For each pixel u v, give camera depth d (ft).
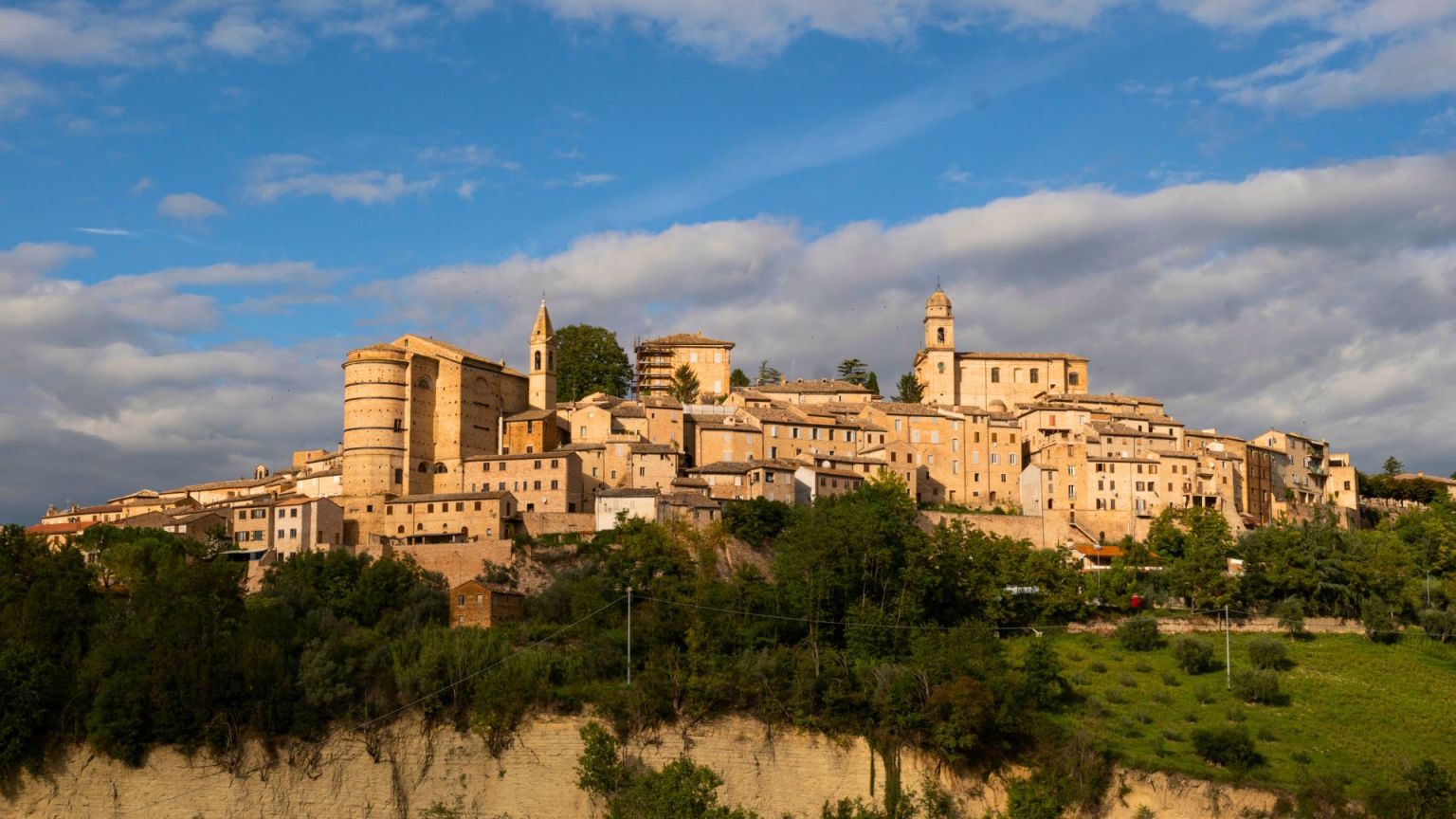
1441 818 504.02
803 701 545.44
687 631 581.53
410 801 537.24
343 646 571.69
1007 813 519.60
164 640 560.20
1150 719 575.38
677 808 481.87
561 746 538.88
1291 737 566.36
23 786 533.96
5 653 544.62
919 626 606.55
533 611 633.20
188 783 534.37
